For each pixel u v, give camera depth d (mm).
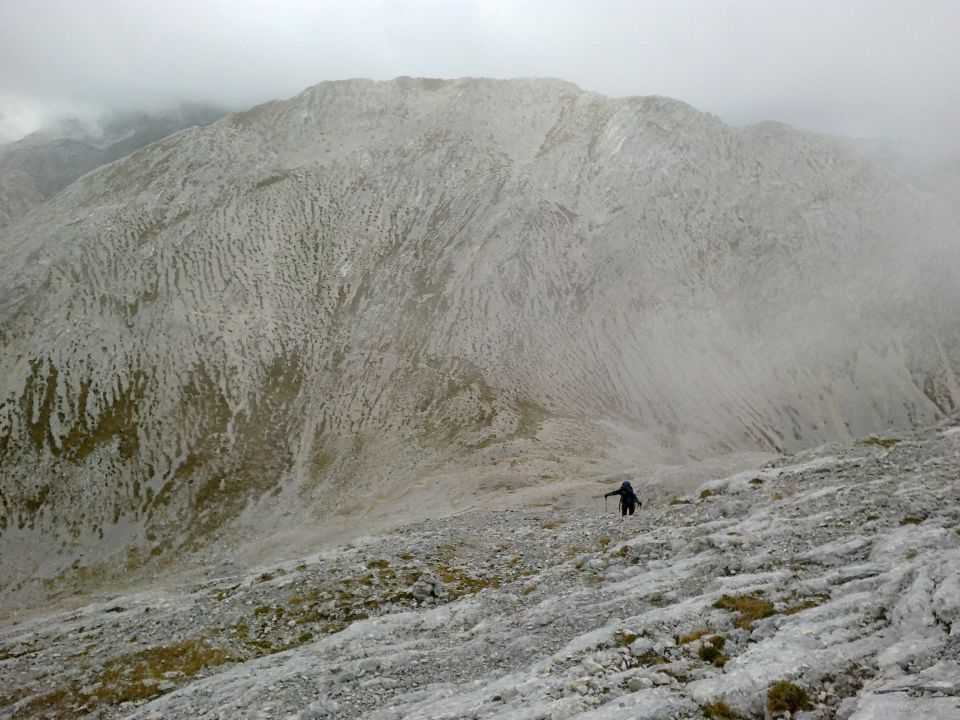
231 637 19953
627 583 16344
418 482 56969
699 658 11328
